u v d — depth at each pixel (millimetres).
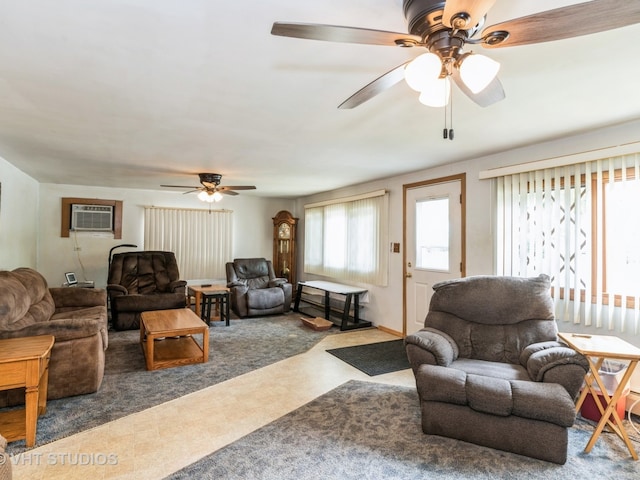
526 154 3328
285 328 5043
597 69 1854
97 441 2186
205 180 4715
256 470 1927
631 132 2654
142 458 2021
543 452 2016
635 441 2238
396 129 2832
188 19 1418
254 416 2516
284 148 3447
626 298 2660
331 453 2088
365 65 1809
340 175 4867
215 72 1885
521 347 2609
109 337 4473
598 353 2086
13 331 2514
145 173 4781
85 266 5906
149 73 1896
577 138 2963
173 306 5020
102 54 1698
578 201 2912
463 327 2824
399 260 4836
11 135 3029
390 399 2807
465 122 2668
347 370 3441
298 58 1735
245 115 2537
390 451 2111
